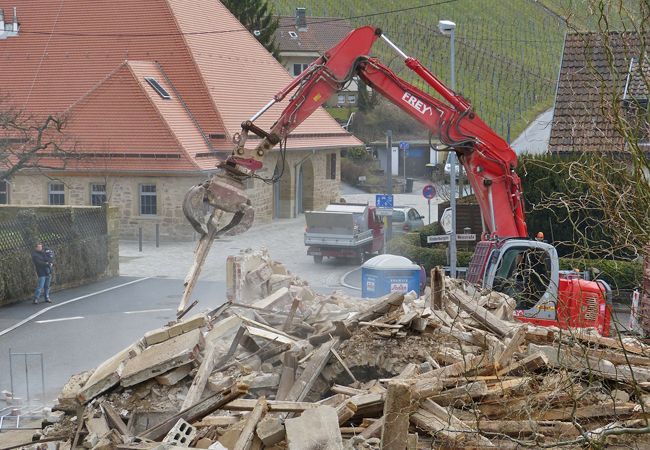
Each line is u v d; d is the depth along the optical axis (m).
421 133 127.38
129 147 74.94
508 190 32.38
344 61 30.36
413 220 79.12
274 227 83.81
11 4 86.19
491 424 17.00
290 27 143.12
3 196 76.19
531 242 32.16
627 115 19.70
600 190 17.38
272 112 85.56
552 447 15.22
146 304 49.97
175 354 20.27
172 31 84.00
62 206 60.94
